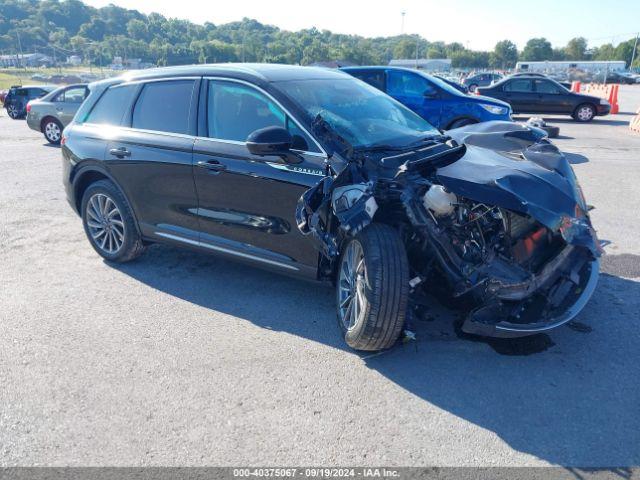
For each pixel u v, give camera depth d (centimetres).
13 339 405
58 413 323
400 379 354
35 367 370
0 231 652
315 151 396
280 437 302
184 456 289
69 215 719
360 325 354
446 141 436
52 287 495
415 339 391
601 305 445
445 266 356
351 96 461
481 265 352
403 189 348
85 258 566
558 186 361
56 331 416
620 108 2431
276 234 424
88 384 351
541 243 369
